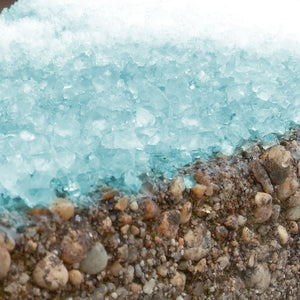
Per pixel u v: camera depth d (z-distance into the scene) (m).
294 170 0.53
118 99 0.50
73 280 0.47
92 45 0.54
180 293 0.50
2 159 0.48
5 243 0.46
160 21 0.57
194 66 0.54
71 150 0.48
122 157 0.49
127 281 0.49
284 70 0.56
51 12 0.56
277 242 0.53
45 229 0.47
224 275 0.51
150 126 0.50
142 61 0.53
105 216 0.48
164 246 0.50
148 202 0.49
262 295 0.53
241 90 0.53
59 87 0.51
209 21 0.58
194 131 0.51
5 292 0.46
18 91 0.50
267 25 0.60
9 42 0.53
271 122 0.54
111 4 0.58
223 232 0.51
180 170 0.51
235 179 0.52
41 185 0.47
